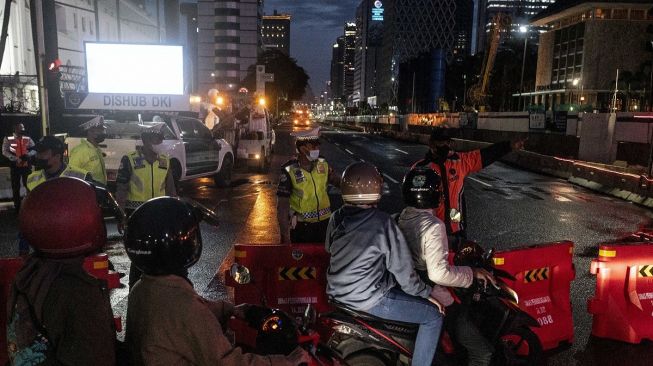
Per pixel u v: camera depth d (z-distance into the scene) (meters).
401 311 3.32
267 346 2.37
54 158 5.78
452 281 3.41
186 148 14.05
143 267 1.96
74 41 46.53
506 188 17.70
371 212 3.32
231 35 131.00
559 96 81.88
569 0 79.56
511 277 4.17
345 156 29.59
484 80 83.88
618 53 75.06
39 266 1.91
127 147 12.64
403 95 155.50
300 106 131.38
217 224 3.01
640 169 19.20
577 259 8.52
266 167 22.27
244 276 3.11
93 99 16.52
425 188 3.42
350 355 3.46
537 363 4.16
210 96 26.80
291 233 5.83
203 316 1.94
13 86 34.59
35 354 1.84
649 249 5.48
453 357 4.16
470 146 36.53
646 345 5.34
